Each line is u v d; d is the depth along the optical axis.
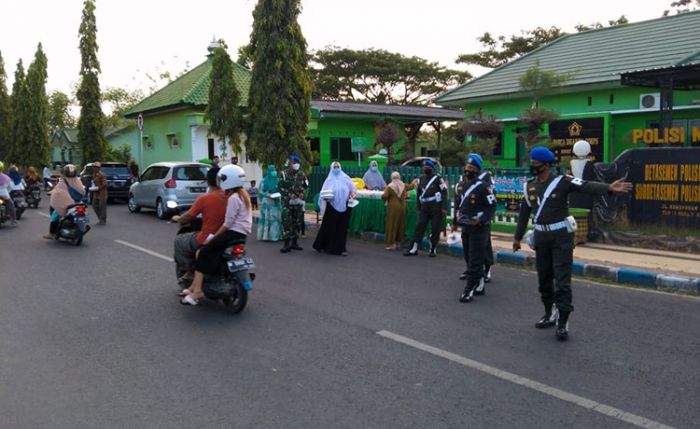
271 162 16.81
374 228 13.91
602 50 22.45
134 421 4.45
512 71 24.62
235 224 7.33
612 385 5.14
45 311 7.50
